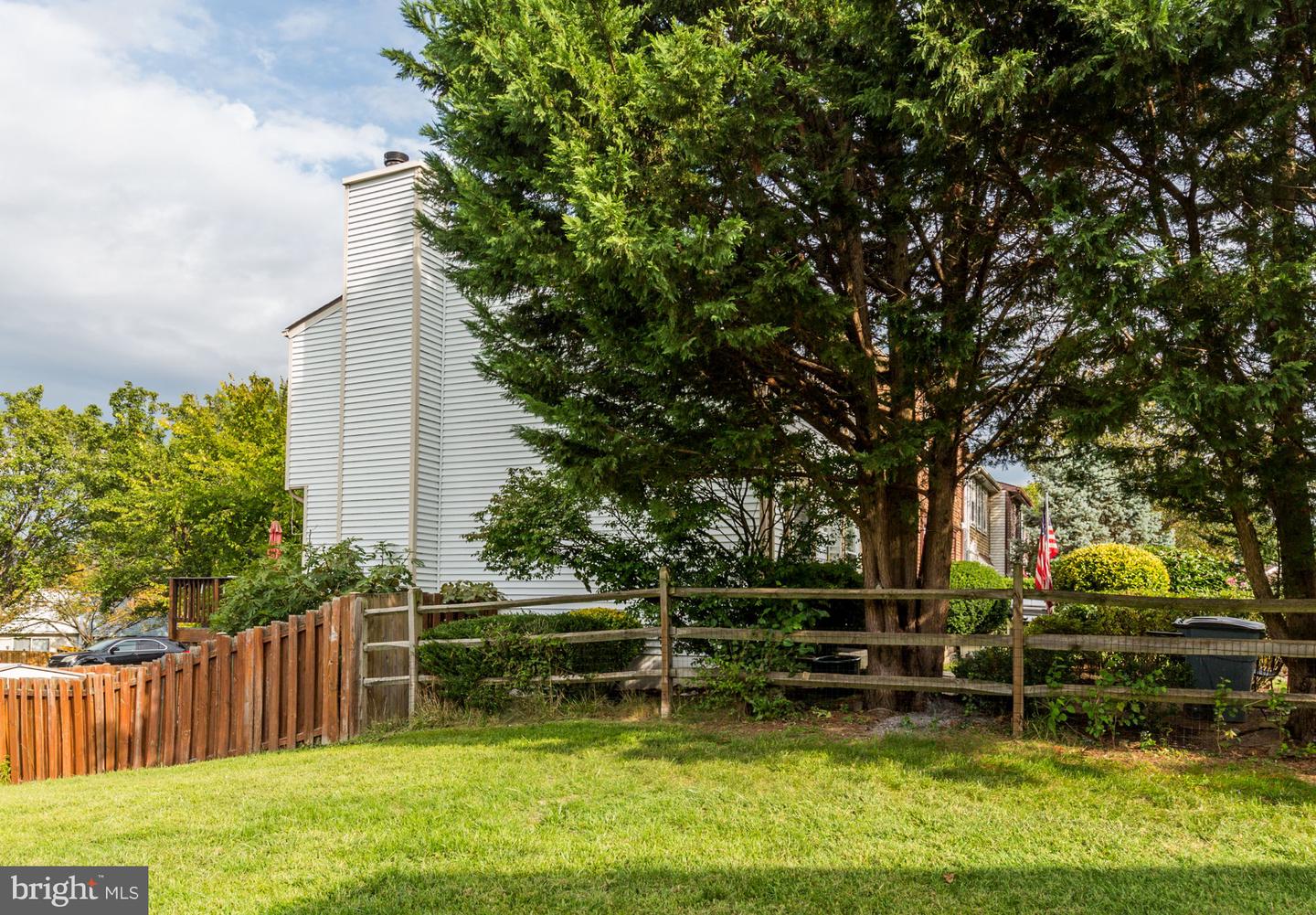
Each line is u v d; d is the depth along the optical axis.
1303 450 5.46
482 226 5.98
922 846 4.41
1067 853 4.30
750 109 5.76
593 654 9.16
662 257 5.25
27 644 29.61
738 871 4.10
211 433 27.06
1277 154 5.55
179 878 4.09
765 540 10.02
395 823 4.91
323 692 8.40
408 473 13.84
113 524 28.55
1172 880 3.96
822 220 6.80
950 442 7.76
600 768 6.00
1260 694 5.88
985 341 7.13
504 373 7.45
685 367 6.54
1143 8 4.62
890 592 7.11
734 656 7.82
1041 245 6.73
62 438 30.59
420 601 9.17
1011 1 5.24
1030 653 7.39
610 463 6.45
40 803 5.98
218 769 7.10
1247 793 5.05
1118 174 6.35
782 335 6.56
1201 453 6.00
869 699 7.77
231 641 8.51
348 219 14.95
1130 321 5.11
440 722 8.41
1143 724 6.48
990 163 6.13
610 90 5.66
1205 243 6.33
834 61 5.98
